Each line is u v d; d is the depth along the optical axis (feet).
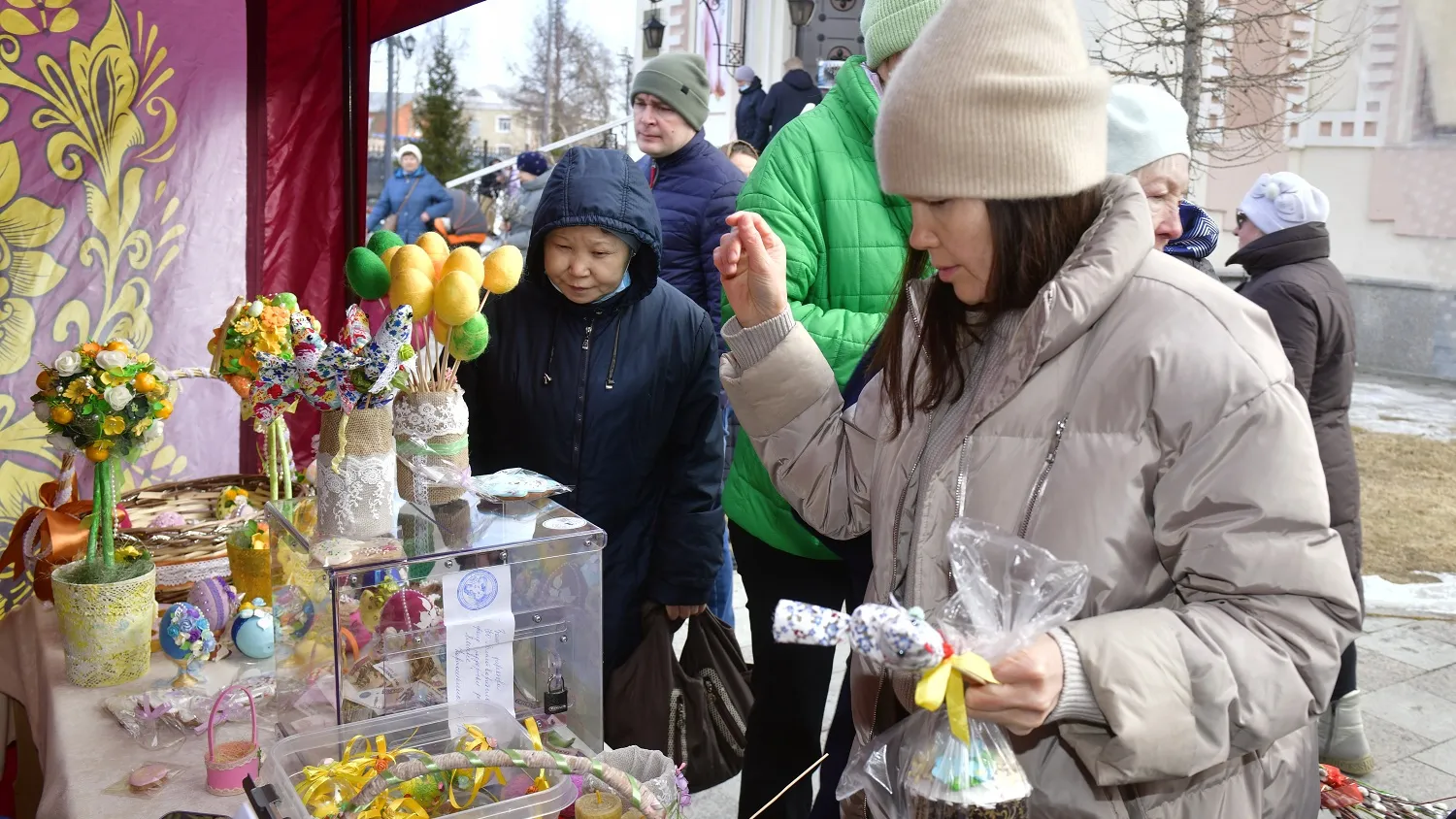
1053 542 3.59
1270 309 9.41
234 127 10.07
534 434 7.09
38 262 9.04
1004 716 3.20
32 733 5.95
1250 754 3.75
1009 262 3.66
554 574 4.59
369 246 5.17
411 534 4.55
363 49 10.70
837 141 6.87
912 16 6.22
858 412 4.70
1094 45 26.81
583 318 7.04
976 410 3.81
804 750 6.97
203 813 4.39
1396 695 11.83
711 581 7.55
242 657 5.79
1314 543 3.32
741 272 4.68
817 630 3.09
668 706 7.43
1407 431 25.18
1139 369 3.51
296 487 6.40
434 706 4.18
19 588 8.95
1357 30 29.32
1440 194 28.84
